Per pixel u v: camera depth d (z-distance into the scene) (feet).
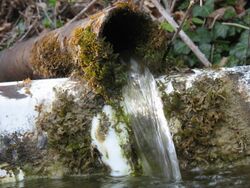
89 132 9.41
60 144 9.45
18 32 17.29
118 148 9.35
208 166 9.47
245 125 9.57
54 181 9.23
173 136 9.43
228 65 13.01
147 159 9.26
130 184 8.76
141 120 9.36
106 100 9.37
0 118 9.54
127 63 9.86
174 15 14.43
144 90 9.55
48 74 11.07
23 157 9.50
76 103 9.45
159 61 10.00
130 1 9.71
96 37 9.23
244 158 9.55
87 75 9.36
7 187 9.07
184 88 9.57
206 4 14.08
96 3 16.35
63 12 16.96
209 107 9.50
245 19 13.84
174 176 8.97
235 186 8.30
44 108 9.52
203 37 13.67
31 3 17.69
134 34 10.13
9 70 12.71
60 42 10.52
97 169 9.48
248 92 9.67
